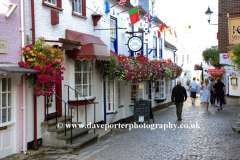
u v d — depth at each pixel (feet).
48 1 28.09
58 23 28.66
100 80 38.04
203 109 56.54
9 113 22.74
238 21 34.12
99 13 38.09
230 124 36.37
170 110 62.03
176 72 66.18
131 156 22.58
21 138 23.63
